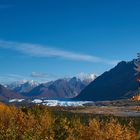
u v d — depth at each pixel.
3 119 26.70
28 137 21.86
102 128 24.36
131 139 24.44
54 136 23.81
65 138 24.00
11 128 22.48
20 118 26.19
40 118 28.11
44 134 23.11
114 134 23.42
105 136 23.41
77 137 24.02
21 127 23.61
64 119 25.83
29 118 26.78
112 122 24.66
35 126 24.52
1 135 21.52
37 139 22.09
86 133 23.89
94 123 24.12
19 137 21.80
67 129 24.36
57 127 24.53
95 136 23.61
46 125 25.16
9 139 21.53
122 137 23.61
